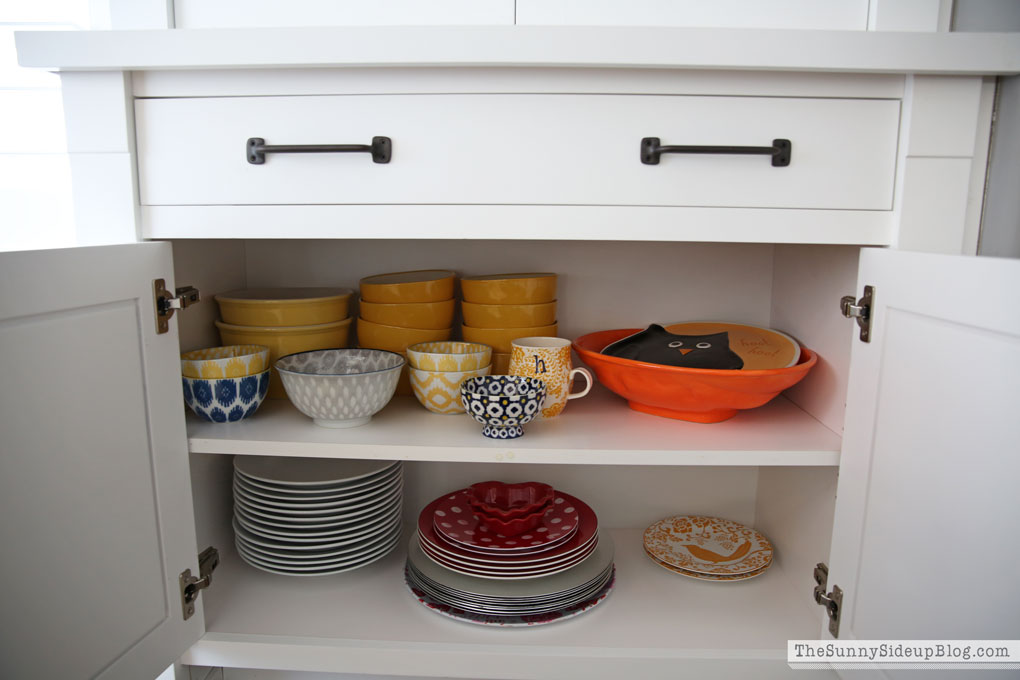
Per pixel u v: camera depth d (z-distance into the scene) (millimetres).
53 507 615
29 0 953
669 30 687
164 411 774
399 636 861
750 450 806
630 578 1013
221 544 1036
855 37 687
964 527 573
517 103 739
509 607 887
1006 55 692
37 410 595
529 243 1111
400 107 742
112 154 754
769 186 750
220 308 1003
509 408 809
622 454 801
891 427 697
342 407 842
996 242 752
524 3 779
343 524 968
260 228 767
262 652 849
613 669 832
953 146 734
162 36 704
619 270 1115
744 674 835
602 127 740
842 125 742
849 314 771
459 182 751
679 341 1020
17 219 985
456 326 1143
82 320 645
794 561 994
